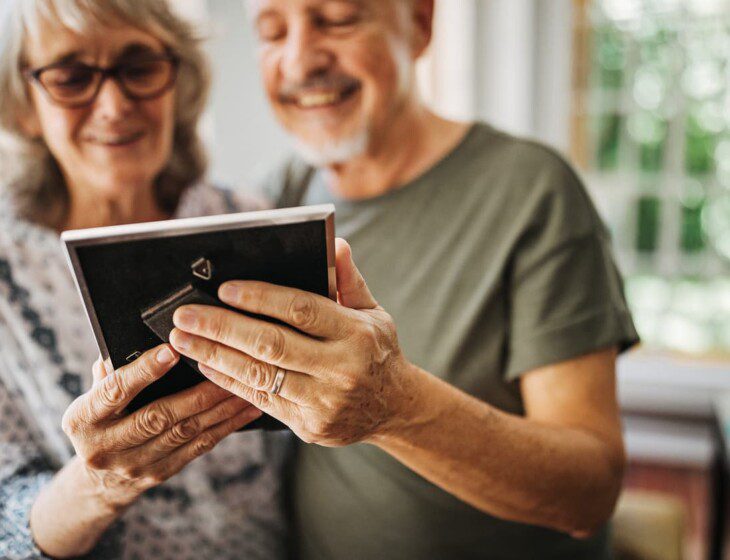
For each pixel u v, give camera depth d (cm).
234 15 238
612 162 269
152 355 60
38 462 95
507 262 97
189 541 101
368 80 100
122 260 55
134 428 66
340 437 66
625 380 271
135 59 94
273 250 57
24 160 96
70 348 96
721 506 190
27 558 86
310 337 60
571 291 94
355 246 108
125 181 97
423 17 109
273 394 61
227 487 104
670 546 138
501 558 100
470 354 98
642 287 276
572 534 92
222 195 114
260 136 248
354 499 102
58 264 97
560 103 265
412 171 107
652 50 253
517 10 254
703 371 265
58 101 90
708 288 268
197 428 68
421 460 78
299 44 98
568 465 84
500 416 81
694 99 253
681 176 262
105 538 94
